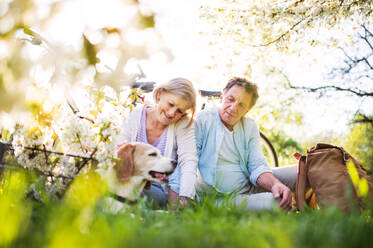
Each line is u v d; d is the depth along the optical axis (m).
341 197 2.74
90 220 1.70
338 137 10.59
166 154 3.09
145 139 3.14
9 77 1.08
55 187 2.28
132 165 2.70
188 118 3.20
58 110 2.38
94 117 2.49
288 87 9.70
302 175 3.09
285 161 11.46
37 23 1.03
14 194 2.05
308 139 12.05
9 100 1.09
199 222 1.73
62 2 1.02
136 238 1.44
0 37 1.04
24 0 1.00
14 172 2.29
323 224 1.71
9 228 1.43
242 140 3.40
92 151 2.38
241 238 1.42
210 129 3.37
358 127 10.76
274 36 6.11
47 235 1.45
